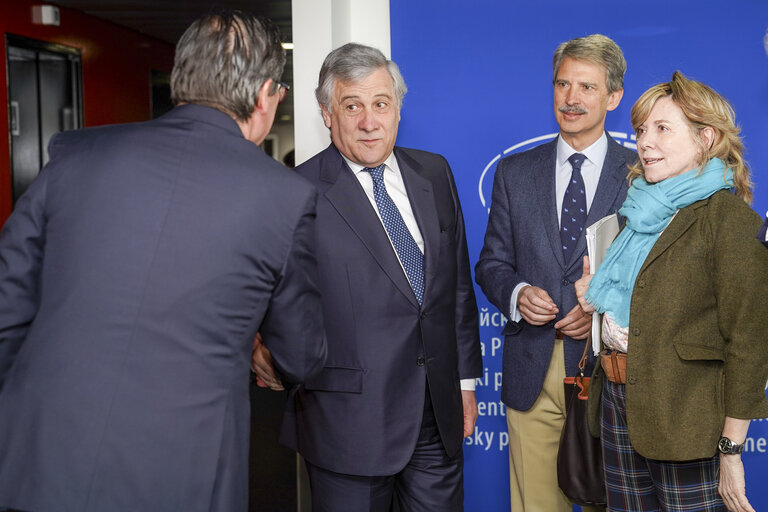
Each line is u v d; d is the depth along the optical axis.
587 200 2.36
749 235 1.67
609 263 1.92
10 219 1.41
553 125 2.60
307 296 1.49
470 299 2.25
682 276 1.73
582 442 2.13
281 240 1.41
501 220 2.46
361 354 1.94
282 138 11.47
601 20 2.56
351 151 1.99
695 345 1.73
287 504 3.42
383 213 2.02
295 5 2.71
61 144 1.45
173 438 1.29
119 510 1.26
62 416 1.27
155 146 1.40
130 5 8.25
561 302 2.32
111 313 1.29
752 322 1.65
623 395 1.90
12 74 7.96
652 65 2.55
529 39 2.59
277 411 5.02
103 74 9.07
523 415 2.42
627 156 2.36
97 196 1.35
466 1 2.61
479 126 2.63
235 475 1.37
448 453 2.04
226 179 1.39
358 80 1.94
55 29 8.09
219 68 1.47
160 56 10.60
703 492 1.78
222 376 1.35
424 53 2.64
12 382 1.32
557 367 2.33
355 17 2.64
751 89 2.52
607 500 1.98
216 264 1.34
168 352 1.30
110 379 1.28
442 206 2.12
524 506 2.45
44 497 1.25
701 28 2.52
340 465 1.95
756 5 2.50
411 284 2.00
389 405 1.94
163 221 1.33
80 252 1.32
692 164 1.81
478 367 2.25
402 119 2.66
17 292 1.37
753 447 2.57
